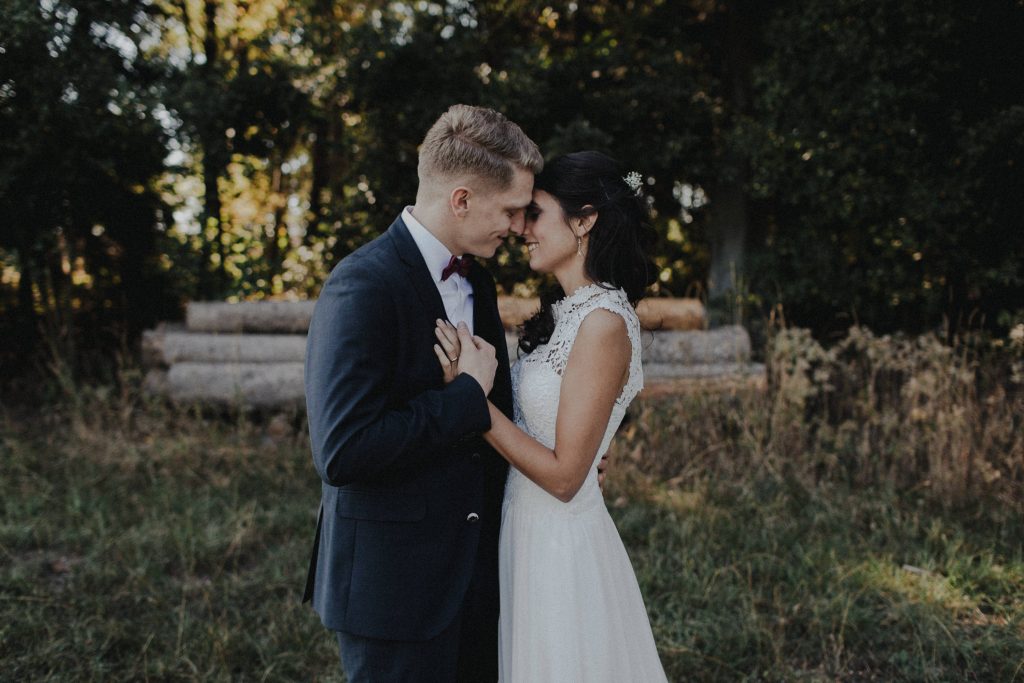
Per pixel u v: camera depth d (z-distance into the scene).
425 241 1.87
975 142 5.35
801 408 4.86
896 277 6.03
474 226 1.86
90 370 6.34
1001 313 5.69
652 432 4.91
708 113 6.63
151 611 3.15
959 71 5.61
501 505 2.11
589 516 2.04
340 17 7.55
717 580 3.40
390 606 1.76
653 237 2.06
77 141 6.02
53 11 5.63
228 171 7.21
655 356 5.54
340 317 1.69
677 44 6.85
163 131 6.28
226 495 4.37
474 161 1.79
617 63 6.50
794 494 4.38
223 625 3.02
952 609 3.12
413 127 6.64
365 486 1.79
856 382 5.34
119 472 4.62
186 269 6.60
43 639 2.90
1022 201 5.55
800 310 6.88
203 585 3.38
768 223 7.18
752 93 6.89
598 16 7.09
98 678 2.67
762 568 3.48
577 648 1.94
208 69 7.02
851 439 4.88
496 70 7.20
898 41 5.61
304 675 2.79
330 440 1.62
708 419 4.89
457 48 6.55
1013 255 5.63
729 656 2.85
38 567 3.49
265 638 2.97
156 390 5.43
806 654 2.89
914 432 4.55
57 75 5.58
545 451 1.85
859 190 5.86
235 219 8.16
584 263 1.98
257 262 6.55
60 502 4.22
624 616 2.07
